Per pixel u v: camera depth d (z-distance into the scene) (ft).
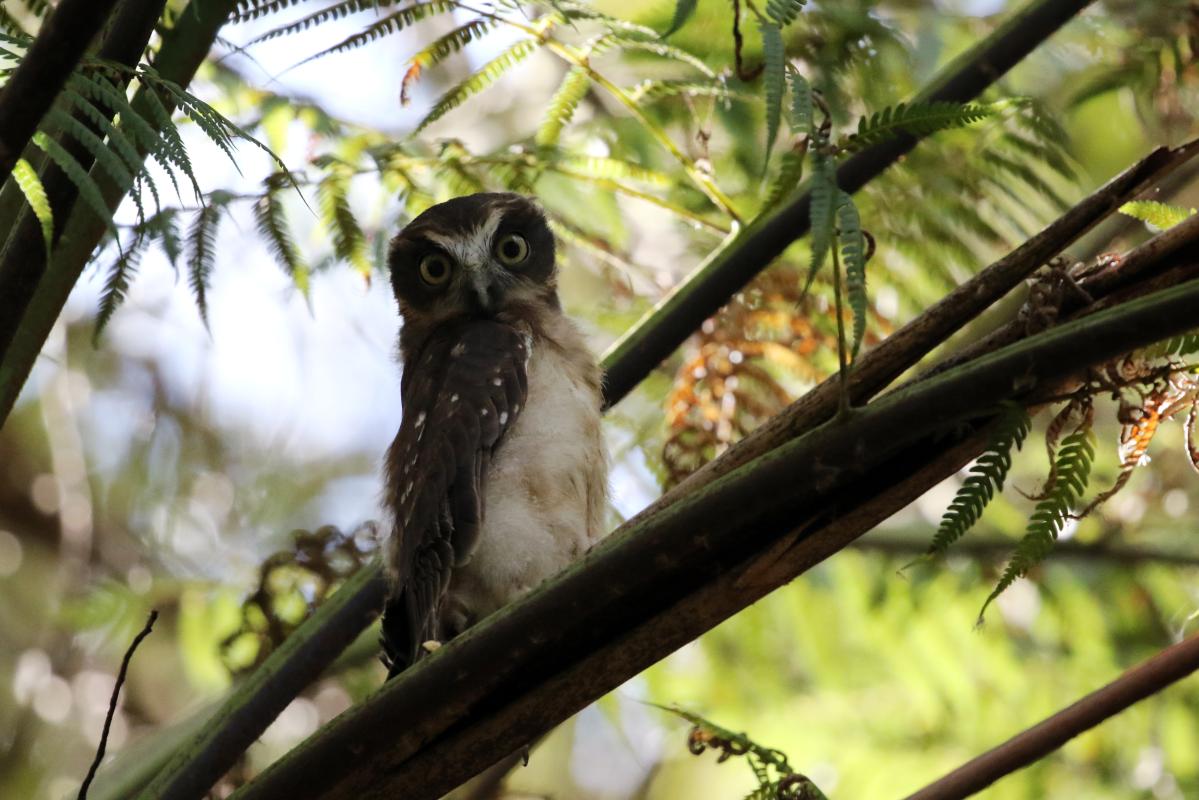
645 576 16.48
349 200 29.25
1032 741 18.13
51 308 20.36
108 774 26.21
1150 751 37.42
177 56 21.17
